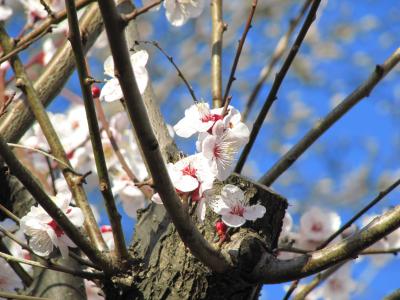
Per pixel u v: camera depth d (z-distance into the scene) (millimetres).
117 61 660
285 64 802
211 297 735
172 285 738
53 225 737
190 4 802
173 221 701
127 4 862
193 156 713
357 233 717
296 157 844
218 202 719
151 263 747
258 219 750
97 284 766
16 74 805
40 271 809
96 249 730
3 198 832
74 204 806
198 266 737
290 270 725
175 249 747
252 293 751
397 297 812
